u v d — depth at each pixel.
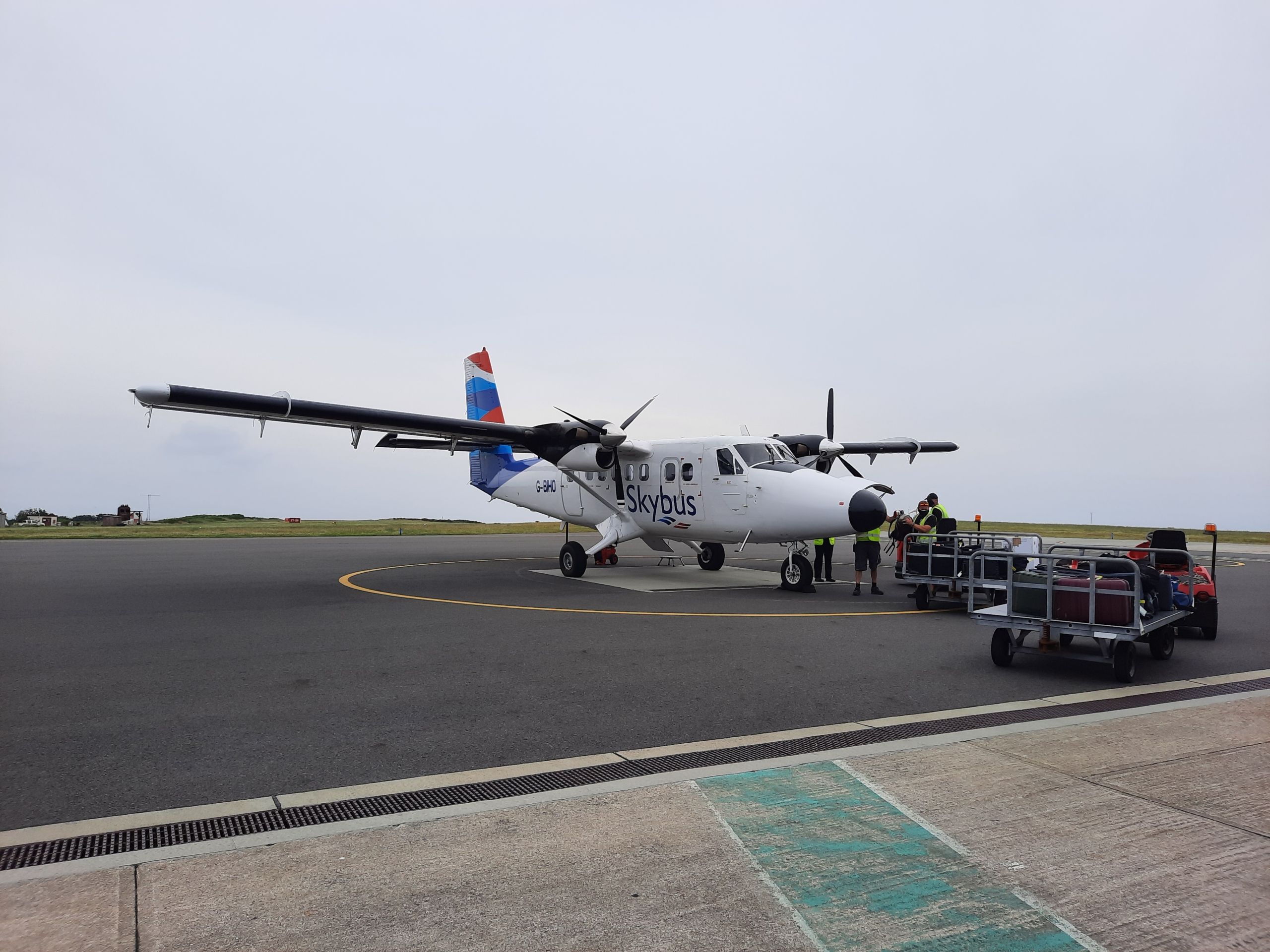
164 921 2.77
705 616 10.46
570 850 3.38
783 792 4.07
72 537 33.66
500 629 9.30
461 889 3.03
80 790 4.11
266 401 12.05
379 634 8.94
